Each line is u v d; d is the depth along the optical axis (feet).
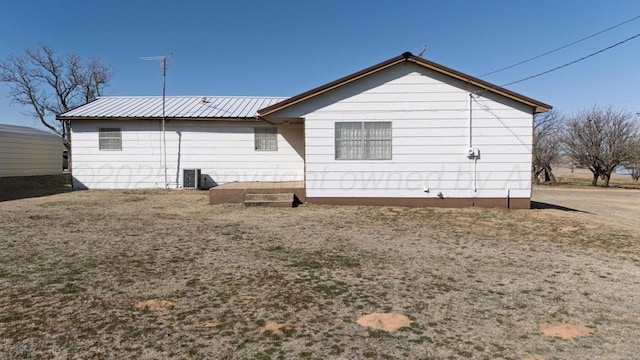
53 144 72.54
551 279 16.53
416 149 36.24
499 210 34.83
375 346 10.48
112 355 9.78
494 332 11.45
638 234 26.35
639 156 96.27
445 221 29.84
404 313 12.69
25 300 13.21
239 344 10.44
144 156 51.52
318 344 10.53
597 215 36.60
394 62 35.42
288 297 13.91
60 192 47.67
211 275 16.20
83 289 14.34
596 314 12.89
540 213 33.68
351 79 35.76
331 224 28.04
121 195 44.75
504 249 21.71
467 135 35.88
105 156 51.47
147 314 12.26
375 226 27.61
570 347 10.60
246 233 24.63
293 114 36.55
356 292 14.55
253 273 16.57
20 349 9.96
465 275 16.87
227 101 58.85
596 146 99.86
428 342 10.76
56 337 10.65
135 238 22.71
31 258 18.24
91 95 112.37
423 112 36.11
